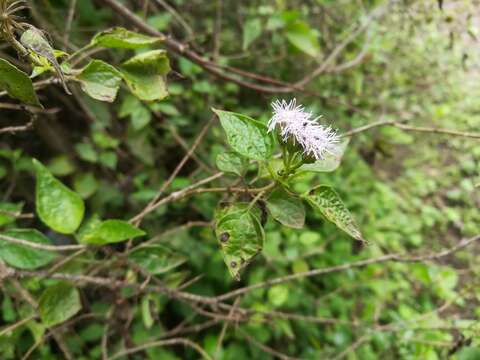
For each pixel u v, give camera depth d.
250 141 0.14
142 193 0.34
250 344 0.35
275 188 0.15
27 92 0.14
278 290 0.33
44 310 0.20
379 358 0.38
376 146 0.43
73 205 0.19
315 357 0.38
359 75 0.42
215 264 0.36
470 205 0.61
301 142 0.14
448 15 0.37
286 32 0.35
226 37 0.44
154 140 0.40
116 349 0.31
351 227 0.14
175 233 0.35
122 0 0.36
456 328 0.26
